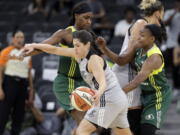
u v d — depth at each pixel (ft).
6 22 80.33
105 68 34.37
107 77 34.53
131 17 69.46
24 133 57.00
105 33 70.03
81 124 35.40
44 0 81.10
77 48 33.53
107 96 34.50
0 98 54.80
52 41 37.19
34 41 70.49
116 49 65.92
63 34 37.40
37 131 58.23
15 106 55.72
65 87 38.17
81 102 33.27
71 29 37.47
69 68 37.70
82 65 33.88
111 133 46.57
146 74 35.81
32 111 57.88
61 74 38.42
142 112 38.01
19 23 79.46
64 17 78.07
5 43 73.41
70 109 37.78
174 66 66.33
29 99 57.06
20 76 55.31
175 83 66.54
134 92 38.50
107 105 34.65
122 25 69.97
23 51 35.24
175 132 59.67
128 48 37.73
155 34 36.32
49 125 58.29
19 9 84.53
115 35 70.18
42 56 66.03
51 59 65.36
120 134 36.32
